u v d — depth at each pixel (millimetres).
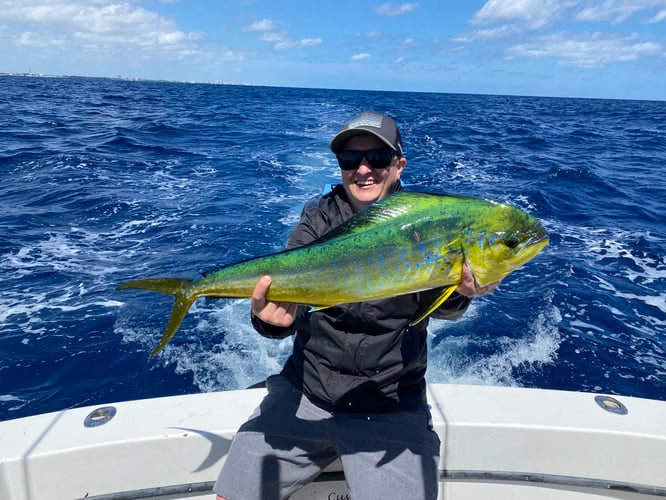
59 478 2244
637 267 7660
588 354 5250
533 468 2414
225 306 6223
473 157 19375
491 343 5395
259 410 2389
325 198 2633
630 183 15117
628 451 2342
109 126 24969
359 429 2236
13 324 5555
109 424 2418
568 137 29312
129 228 9039
